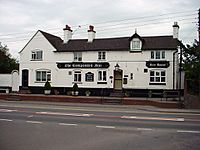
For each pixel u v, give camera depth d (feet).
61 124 44.60
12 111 62.23
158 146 30.19
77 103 88.58
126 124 45.47
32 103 86.99
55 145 30.12
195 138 34.76
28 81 121.29
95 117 53.78
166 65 102.37
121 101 87.10
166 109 72.18
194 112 66.28
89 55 113.39
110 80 109.19
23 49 123.13
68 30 124.47
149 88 104.12
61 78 116.57
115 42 114.93
